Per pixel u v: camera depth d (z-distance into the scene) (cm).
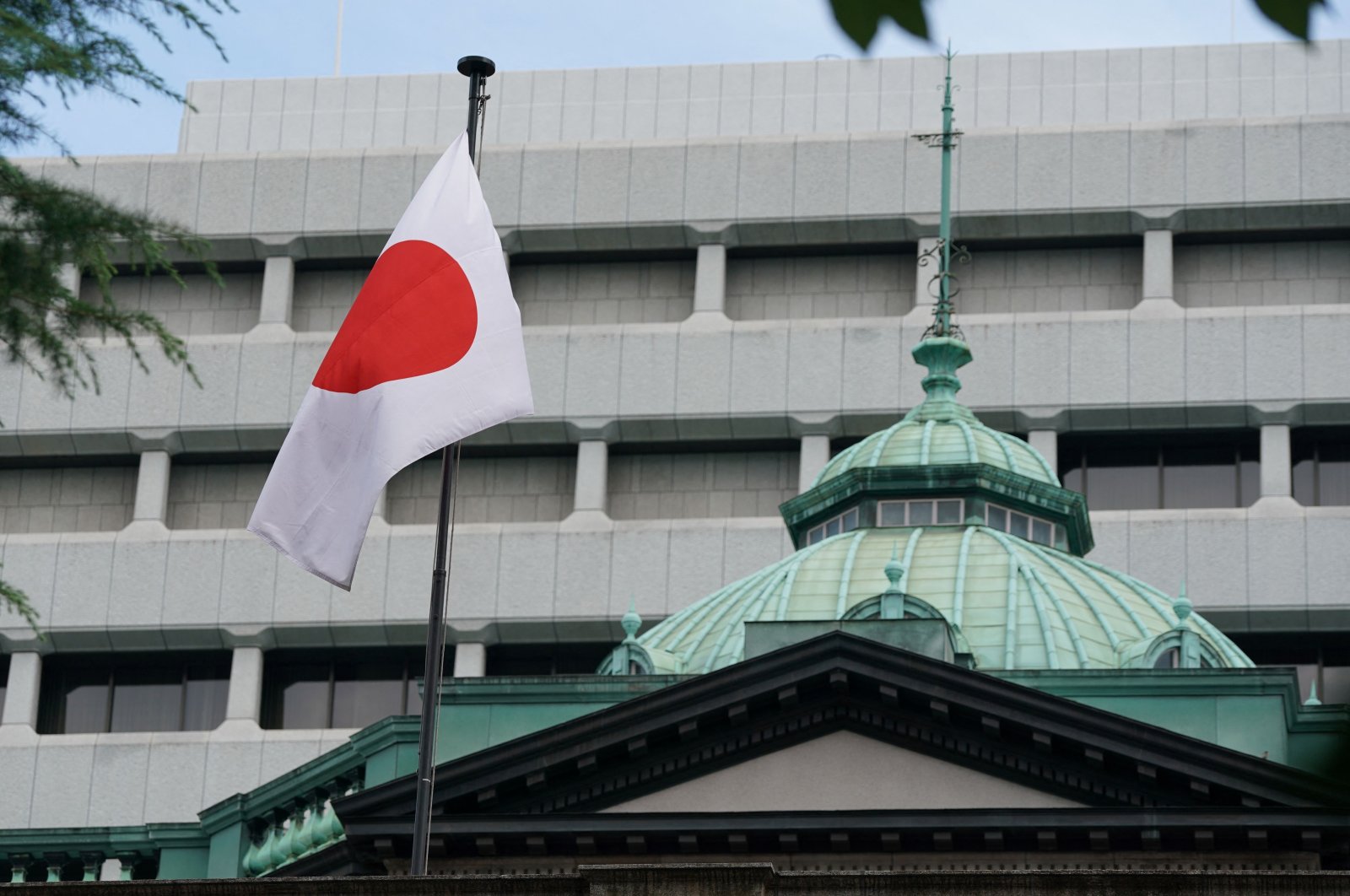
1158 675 4484
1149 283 7950
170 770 7850
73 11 2091
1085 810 3959
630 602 6881
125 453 8269
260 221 8375
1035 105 8475
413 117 8812
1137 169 8038
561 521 8038
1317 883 2584
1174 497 7919
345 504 2814
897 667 4062
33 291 2105
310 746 7825
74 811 7838
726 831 4053
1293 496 7888
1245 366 7838
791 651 4078
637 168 8262
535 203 8262
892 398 7950
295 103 8850
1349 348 7825
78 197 2141
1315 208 7962
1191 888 2606
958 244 8150
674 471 8150
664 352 8081
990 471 5706
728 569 7850
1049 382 7881
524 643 7988
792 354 8038
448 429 2839
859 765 4138
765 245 8225
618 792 4172
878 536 5531
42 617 8050
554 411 8062
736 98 8644
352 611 7969
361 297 2902
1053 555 5472
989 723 4034
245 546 8081
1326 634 7669
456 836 4103
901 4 566
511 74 8775
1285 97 8431
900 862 4038
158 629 8019
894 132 8219
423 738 2823
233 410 8206
